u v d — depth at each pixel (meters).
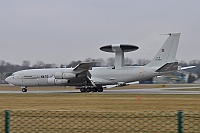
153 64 103.19
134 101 65.25
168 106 53.97
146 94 90.12
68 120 31.27
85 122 30.00
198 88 136.25
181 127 20.56
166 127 27.73
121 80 104.38
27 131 26.30
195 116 31.19
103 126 28.12
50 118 33.25
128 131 26.38
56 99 72.31
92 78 105.19
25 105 57.47
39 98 76.25
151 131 26.33
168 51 102.62
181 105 55.75
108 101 65.44
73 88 148.00
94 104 58.59
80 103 60.97
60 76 103.69
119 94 90.69
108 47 104.56
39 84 108.25
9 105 57.62
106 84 105.94
